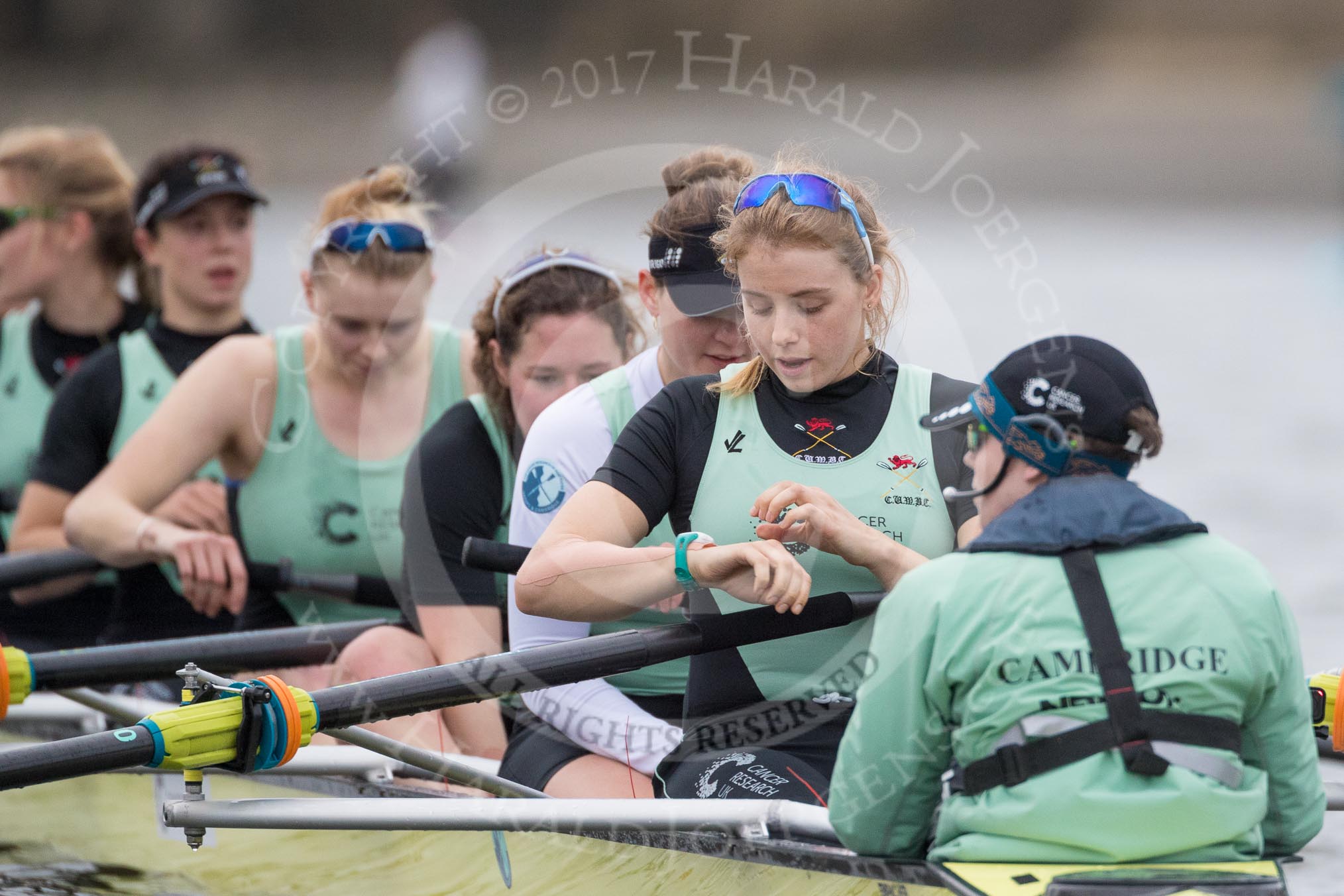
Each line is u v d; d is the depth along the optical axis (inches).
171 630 872.3
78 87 6299.2
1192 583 430.9
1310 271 3489.2
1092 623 424.5
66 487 892.0
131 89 6279.5
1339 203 4830.2
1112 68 6466.5
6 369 1029.8
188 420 778.2
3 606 958.4
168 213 877.2
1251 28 6540.4
